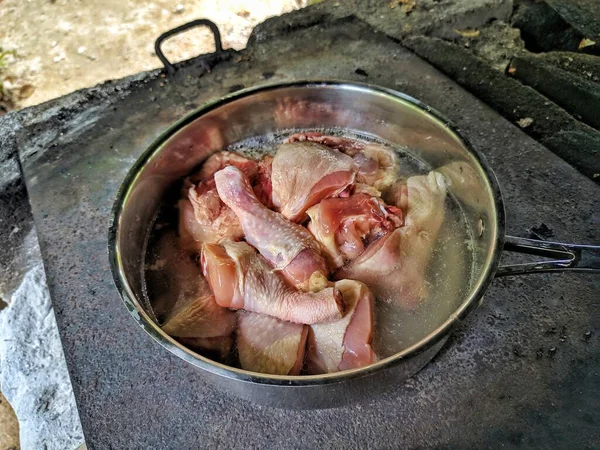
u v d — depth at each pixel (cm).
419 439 31
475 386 33
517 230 39
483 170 32
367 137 43
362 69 52
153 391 34
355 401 31
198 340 32
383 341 32
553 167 42
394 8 58
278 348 31
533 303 36
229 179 36
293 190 36
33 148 47
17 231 49
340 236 35
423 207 36
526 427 31
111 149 47
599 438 31
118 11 86
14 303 46
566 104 49
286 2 86
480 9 58
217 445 32
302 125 43
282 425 32
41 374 43
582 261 29
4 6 88
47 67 81
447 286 34
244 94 39
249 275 32
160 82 51
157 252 37
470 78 49
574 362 33
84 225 42
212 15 85
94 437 32
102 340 36
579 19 56
